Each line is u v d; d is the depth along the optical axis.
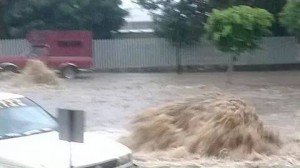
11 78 28.36
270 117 16.52
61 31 37.03
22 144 7.74
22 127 8.40
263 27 26.66
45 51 32.44
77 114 7.24
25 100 9.08
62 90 24.75
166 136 11.66
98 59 37.88
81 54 36.34
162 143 11.59
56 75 29.89
